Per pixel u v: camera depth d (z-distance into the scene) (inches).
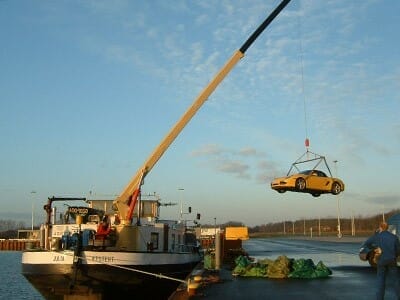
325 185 916.0
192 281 713.0
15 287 1715.1
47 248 846.5
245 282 829.2
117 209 882.1
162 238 900.6
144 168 882.8
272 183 932.0
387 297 589.0
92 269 744.3
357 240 3700.8
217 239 1137.4
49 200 874.8
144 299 826.8
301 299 619.5
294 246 2874.0
